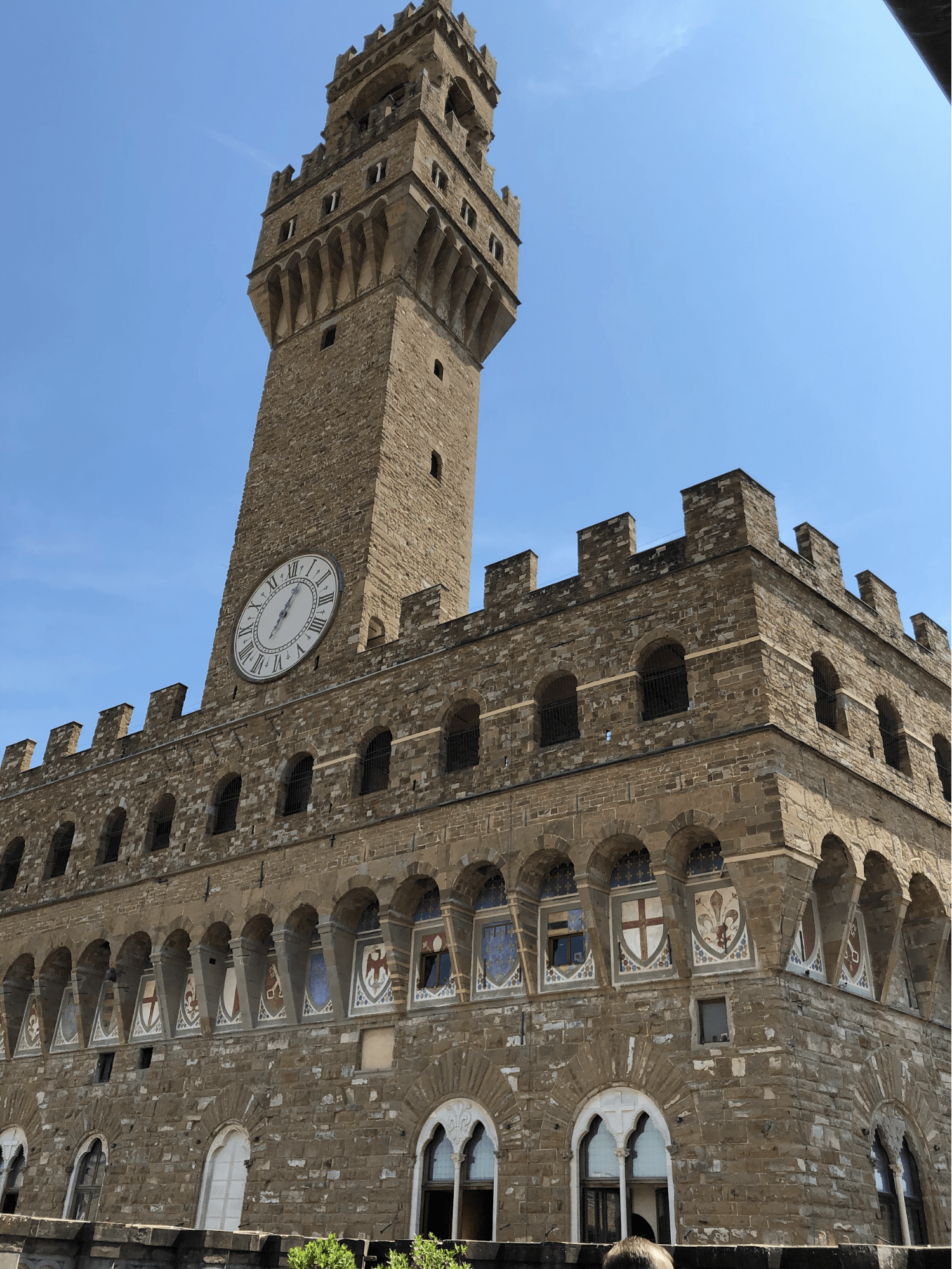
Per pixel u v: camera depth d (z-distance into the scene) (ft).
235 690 147.95
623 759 102.94
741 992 90.27
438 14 200.64
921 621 136.05
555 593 118.62
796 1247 56.65
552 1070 97.50
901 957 110.52
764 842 91.61
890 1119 96.37
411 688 126.00
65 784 167.32
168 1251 69.51
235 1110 118.32
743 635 101.40
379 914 115.03
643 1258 21.75
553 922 105.50
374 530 144.97
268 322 186.39
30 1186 135.03
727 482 110.52
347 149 187.93
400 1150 103.60
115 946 139.95
